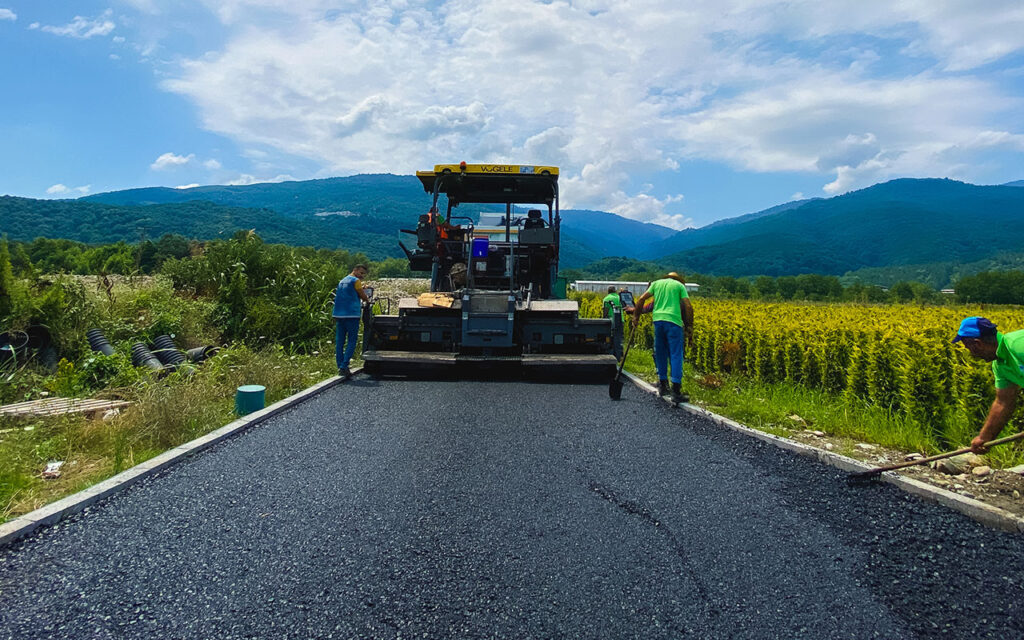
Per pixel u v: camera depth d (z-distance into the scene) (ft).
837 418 19.72
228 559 9.75
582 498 12.52
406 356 28.09
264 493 12.71
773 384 26.73
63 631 7.79
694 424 19.22
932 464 14.78
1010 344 11.51
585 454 15.66
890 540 10.71
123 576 9.21
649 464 14.90
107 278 38.34
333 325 37.99
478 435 17.51
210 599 8.54
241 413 20.01
